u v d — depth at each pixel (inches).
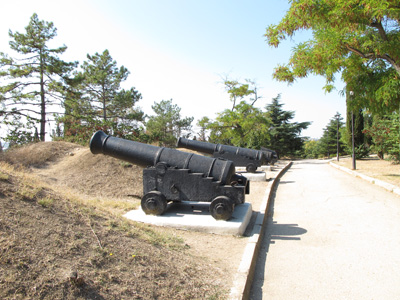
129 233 161.6
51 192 175.6
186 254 163.9
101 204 280.8
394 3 318.0
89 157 456.4
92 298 98.7
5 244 106.7
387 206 309.6
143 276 121.7
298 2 361.4
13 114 897.5
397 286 144.2
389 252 185.9
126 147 263.6
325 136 1993.1
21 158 460.4
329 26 368.2
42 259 107.5
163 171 248.1
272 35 401.1
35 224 127.8
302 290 143.7
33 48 922.7
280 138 1660.9
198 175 240.7
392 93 378.0
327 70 398.0
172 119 1385.3
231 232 214.8
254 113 1162.0
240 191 232.8
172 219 232.2
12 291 89.1
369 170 634.2
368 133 787.4
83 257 119.2
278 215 291.9
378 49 364.5
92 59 1228.5
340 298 135.3
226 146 602.5
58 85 931.3
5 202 134.6
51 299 92.0
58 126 901.8
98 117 1197.1
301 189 444.8
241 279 141.2
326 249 195.5
